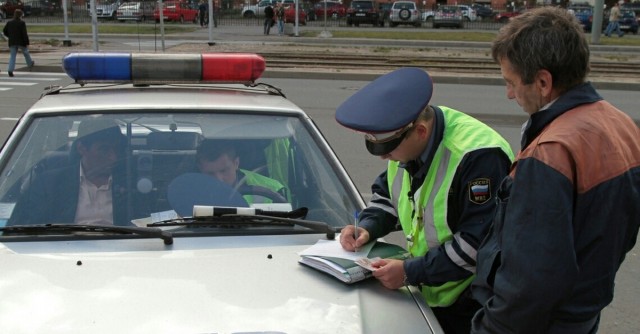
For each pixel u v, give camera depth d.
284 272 2.40
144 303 2.16
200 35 29.23
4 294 2.18
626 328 4.25
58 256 2.44
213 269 2.38
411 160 2.39
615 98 14.52
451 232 2.36
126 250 2.51
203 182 3.03
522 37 1.87
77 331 2.02
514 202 1.83
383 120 2.21
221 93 3.55
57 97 3.37
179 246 2.56
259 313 2.15
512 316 1.83
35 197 2.88
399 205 2.55
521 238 1.78
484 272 2.05
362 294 2.30
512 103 13.53
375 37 28.89
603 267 1.84
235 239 2.63
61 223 2.78
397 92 2.27
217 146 3.17
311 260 2.43
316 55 20.27
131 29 31.94
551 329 1.91
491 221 2.26
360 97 2.33
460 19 37.38
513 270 1.80
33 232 2.59
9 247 2.50
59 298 2.17
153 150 3.13
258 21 41.12
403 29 36.00
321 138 3.32
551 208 1.74
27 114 3.14
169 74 3.48
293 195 3.07
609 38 32.69
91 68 3.39
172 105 3.24
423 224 2.41
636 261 5.35
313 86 15.27
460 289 2.43
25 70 17.45
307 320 2.13
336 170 3.18
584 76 1.89
